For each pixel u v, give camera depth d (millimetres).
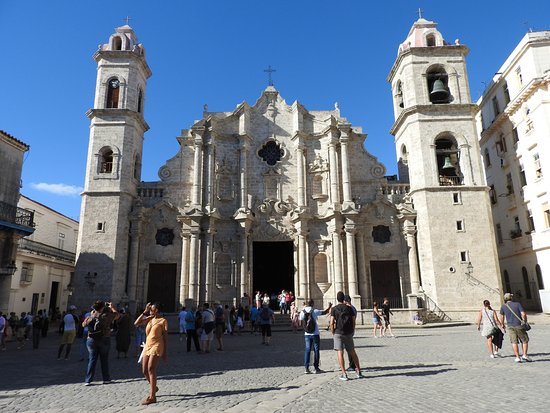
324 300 32938
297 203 35188
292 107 37188
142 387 10508
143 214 33156
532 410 7398
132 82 34969
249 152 36219
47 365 15031
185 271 32719
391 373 11359
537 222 33469
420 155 32875
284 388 9914
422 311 28922
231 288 33375
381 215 34000
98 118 33688
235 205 35188
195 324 17922
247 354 16750
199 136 35188
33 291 38344
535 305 33969
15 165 28906
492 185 41562
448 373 11125
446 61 34969
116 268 30703
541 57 33562
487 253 30719
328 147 35469
